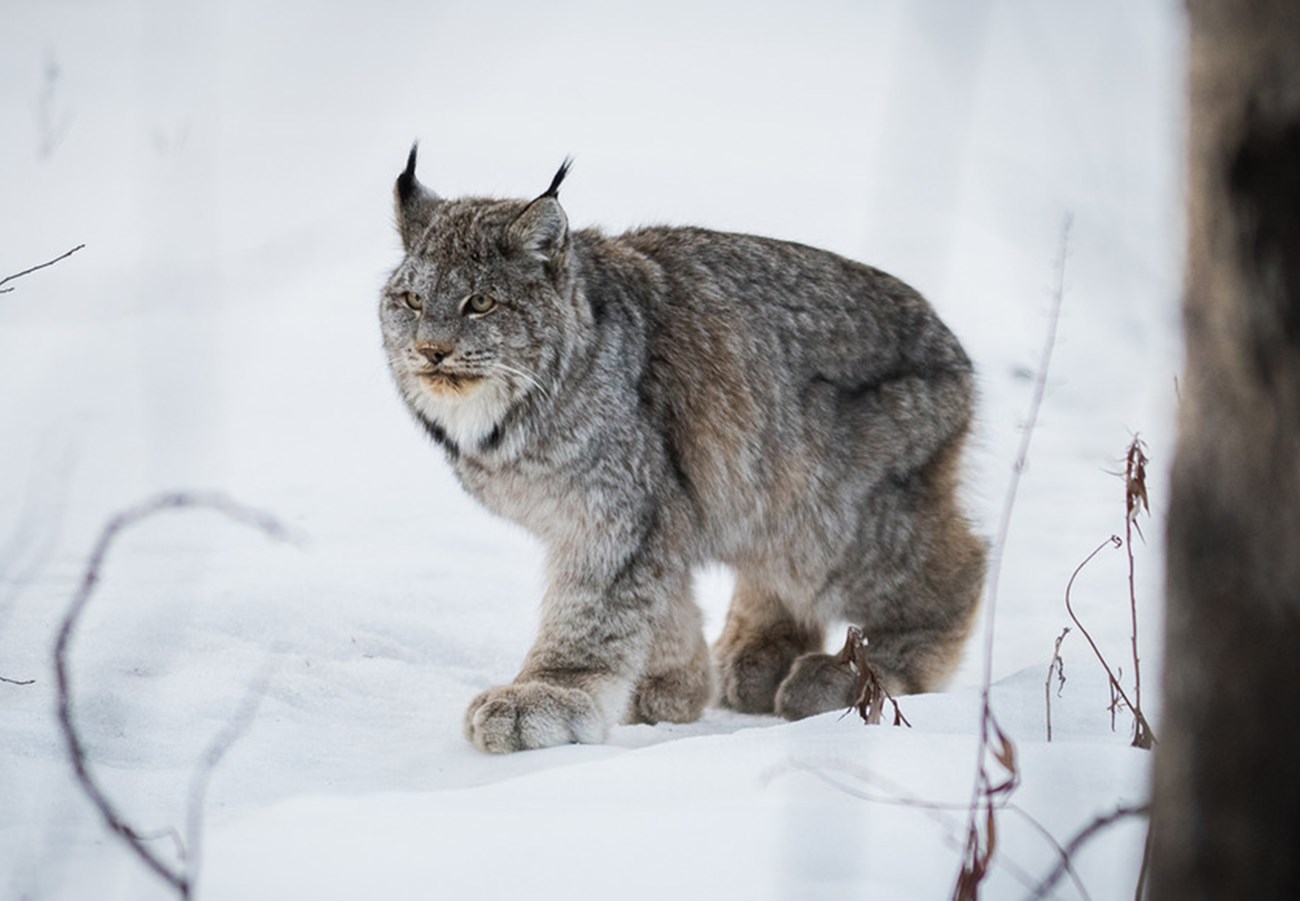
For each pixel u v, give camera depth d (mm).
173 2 61969
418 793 10875
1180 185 6617
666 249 16844
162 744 12812
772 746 11562
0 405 27375
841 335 16734
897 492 16750
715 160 48250
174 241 37562
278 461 25797
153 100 51281
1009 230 33656
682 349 16094
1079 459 23703
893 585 16828
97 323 32312
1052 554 20094
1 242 37750
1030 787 10148
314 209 41562
